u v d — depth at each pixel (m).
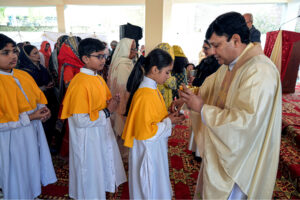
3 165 1.41
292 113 3.21
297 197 1.79
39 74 2.51
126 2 6.79
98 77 1.55
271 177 1.01
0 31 7.23
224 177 1.02
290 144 2.40
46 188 1.93
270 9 6.30
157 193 1.36
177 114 1.36
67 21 7.16
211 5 6.55
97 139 1.49
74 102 1.34
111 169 1.66
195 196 1.37
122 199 1.78
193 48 6.89
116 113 2.19
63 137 2.36
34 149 1.58
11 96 1.37
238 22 0.92
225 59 1.03
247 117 0.87
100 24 7.28
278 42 4.37
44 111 1.56
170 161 2.36
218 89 1.21
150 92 1.21
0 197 1.54
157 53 1.21
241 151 0.93
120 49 2.21
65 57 2.26
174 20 6.77
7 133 1.40
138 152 1.30
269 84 0.88
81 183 1.48
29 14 7.14
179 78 2.74
